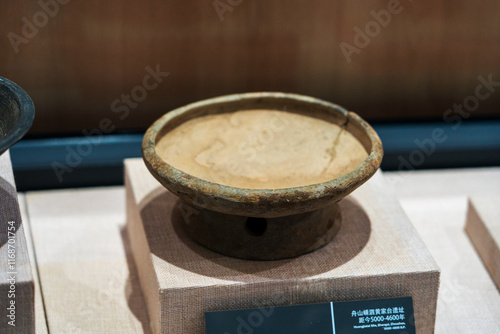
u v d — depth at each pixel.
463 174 1.01
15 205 0.70
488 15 0.95
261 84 0.96
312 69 0.96
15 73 0.90
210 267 0.70
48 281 0.81
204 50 0.93
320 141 0.78
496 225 0.85
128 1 0.88
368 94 0.98
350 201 0.80
